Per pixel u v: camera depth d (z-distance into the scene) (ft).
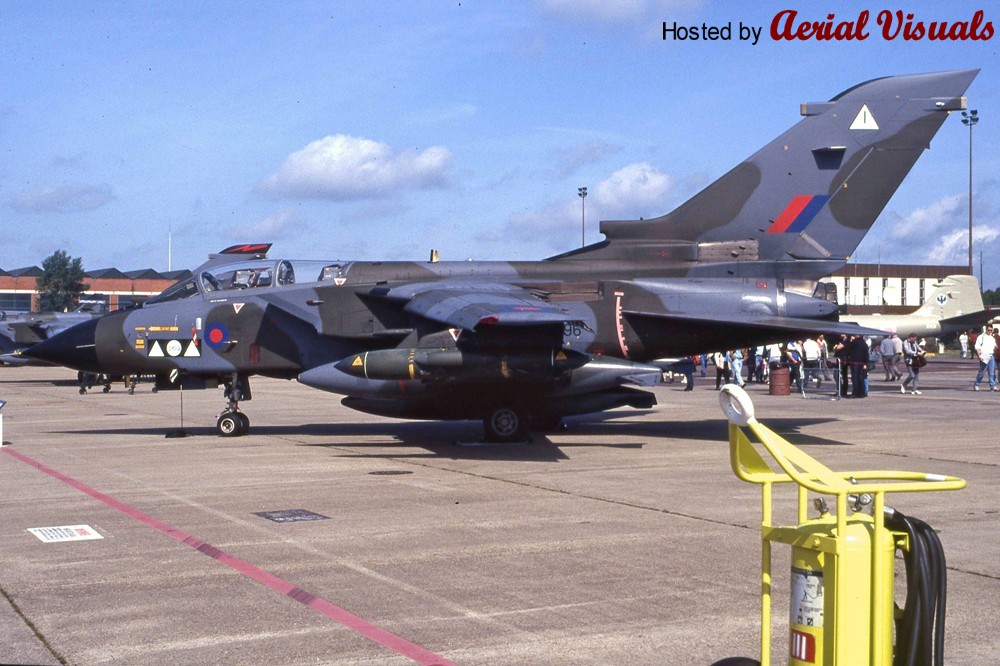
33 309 305.73
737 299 55.52
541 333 48.24
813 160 56.70
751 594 22.56
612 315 55.52
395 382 51.29
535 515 32.40
